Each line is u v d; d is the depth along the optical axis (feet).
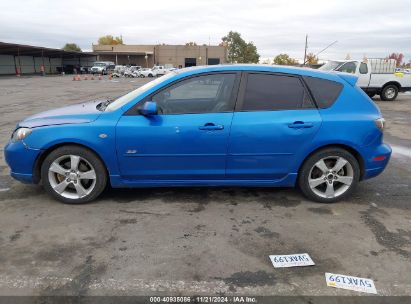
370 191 15.52
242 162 13.35
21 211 12.98
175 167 13.30
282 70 13.53
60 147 13.08
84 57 260.21
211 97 13.32
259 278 9.29
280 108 13.29
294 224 12.30
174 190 15.11
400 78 53.47
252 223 12.32
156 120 12.91
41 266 9.68
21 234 11.36
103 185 13.53
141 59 282.97
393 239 11.38
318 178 13.89
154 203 13.82
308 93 13.48
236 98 13.20
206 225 12.12
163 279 9.20
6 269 9.52
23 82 107.24
